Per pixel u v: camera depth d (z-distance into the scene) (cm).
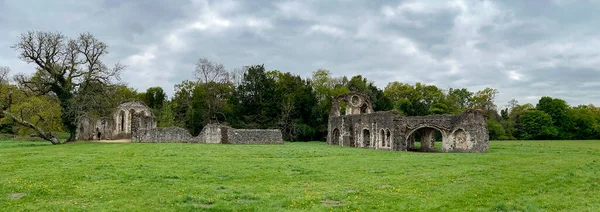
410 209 1448
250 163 2769
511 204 1517
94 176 2080
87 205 1488
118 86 5872
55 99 5488
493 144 6353
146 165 2570
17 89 5275
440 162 2928
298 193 1694
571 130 10000
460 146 4800
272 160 3011
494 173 2286
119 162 2736
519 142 7312
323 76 9681
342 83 10250
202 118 7894
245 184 1919
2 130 6962
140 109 6700
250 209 1437
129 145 4588
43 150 3800
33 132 5622
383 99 8719
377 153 3941
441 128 4894
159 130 5491
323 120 7962
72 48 5409
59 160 2834
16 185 1792
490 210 1448
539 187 1861
